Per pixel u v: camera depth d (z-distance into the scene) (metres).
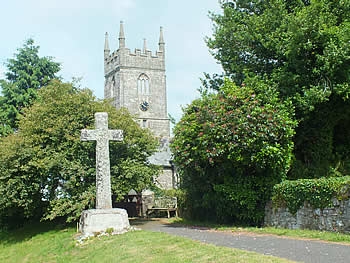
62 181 23.44
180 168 21.83
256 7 22.98
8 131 35.53
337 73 18.78
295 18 18.31
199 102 20.41
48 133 23.08
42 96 24.73
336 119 21.58
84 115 23.55
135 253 12.09
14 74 40.06
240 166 18.41
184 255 10.77
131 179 23.31
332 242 12.30
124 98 72.25
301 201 15.78
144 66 74.12
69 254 15.21
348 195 13.69
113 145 23.30
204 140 17.89
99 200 17.28
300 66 19.25
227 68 23.81
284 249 11.15
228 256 9.96
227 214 20.48
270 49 20.62
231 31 22.27
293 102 19.45
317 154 21.50
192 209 25.17
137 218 30.31
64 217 26.28
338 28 18.34
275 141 17.39
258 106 17.67
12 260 19.23
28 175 22.73
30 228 27.09
